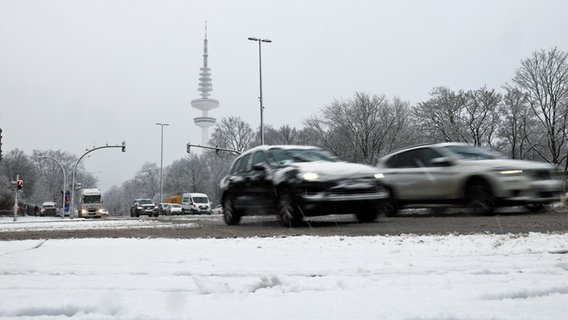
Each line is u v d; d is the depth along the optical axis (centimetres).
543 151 4959
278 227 848
